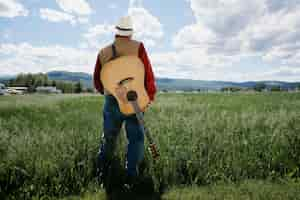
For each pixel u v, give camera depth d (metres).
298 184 4.33
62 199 4.01
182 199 3.98
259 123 6.88
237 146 5.37
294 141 5.37
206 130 5.96
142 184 4.41
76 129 6.18
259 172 4.75
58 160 4.53
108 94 4.33
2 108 9.38
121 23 4.24
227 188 4.20
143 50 4.36
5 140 5.29
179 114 8.05
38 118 8.06
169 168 4.54
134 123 4.40
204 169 4.61
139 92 4.27
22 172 4.29
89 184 4.31
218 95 17.83
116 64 4.20
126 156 4.82
